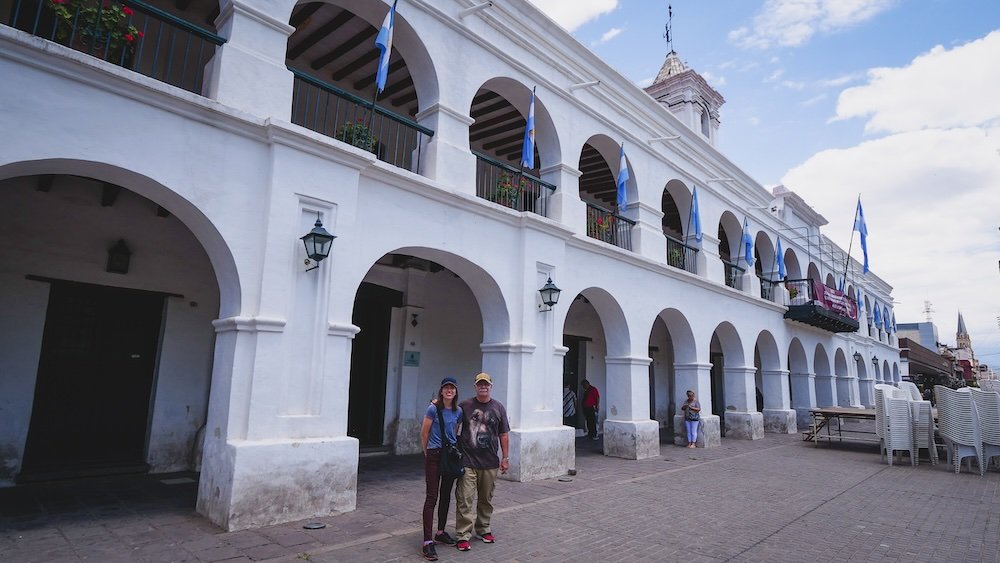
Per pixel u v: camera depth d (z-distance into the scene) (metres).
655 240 12.37
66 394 7.25
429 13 8.20
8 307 6.71
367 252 6.87
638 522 6.19
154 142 5.30
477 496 5.32
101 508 5.84
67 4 5.26
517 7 9.73
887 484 8.91
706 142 14.86
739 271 16.38
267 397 5.69
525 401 8.57
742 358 15.21
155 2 8.05
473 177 8.45
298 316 6.05
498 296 8.71
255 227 5.92
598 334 15.77
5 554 4.47
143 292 7.76
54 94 4.78
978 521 6.62
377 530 5.47
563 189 10.19
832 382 21.47
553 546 5.24
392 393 10.52
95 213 7.43
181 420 7.93
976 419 10.02
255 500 5.36
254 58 6.18
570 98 10.56
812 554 5.29
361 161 6.72
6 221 6.77
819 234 23.33
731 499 7.51
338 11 8.33
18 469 6.63
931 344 64.56
